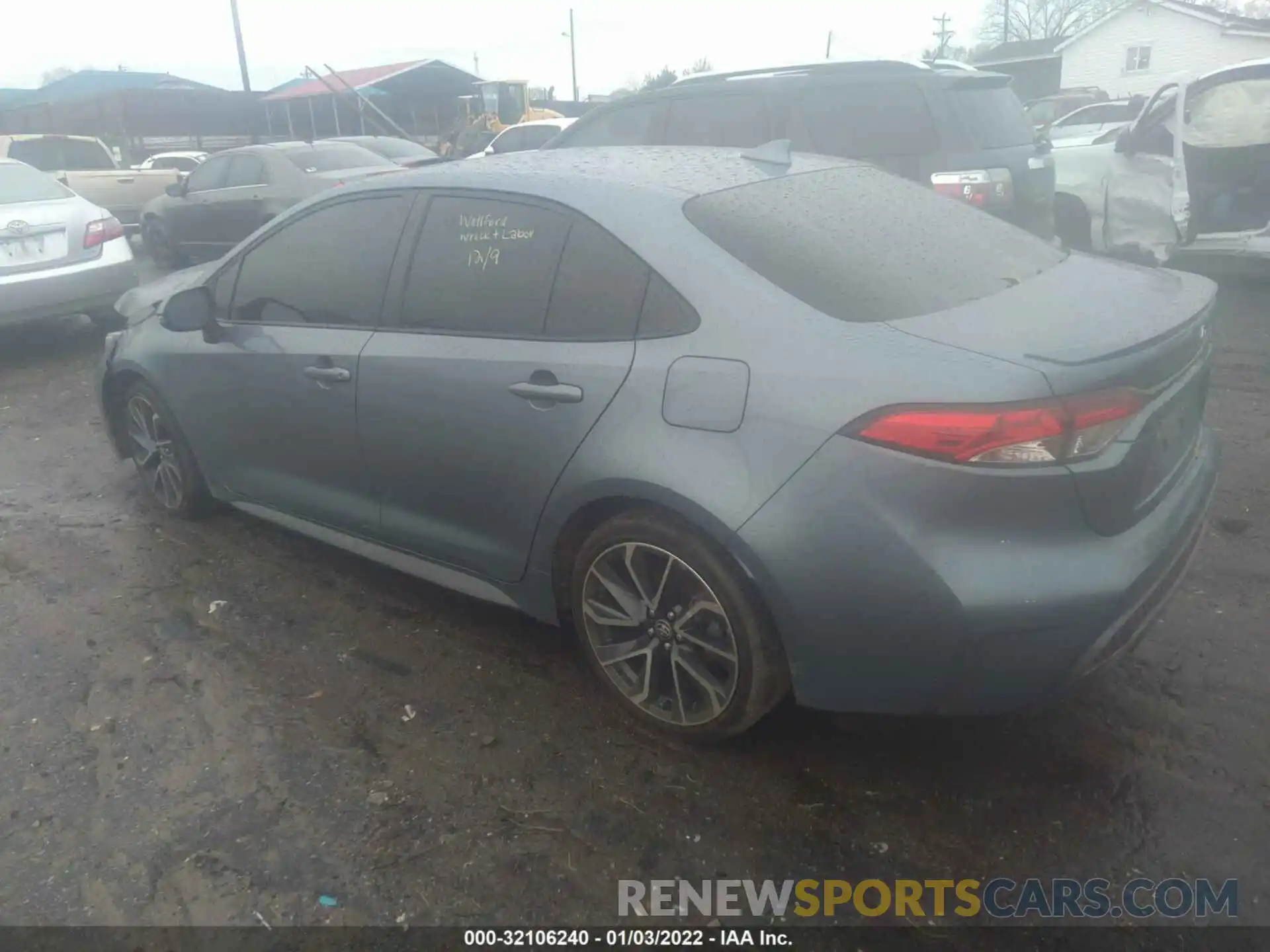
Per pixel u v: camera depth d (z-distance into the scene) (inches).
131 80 1964.8
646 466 108.6
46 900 100.2
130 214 632.4
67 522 189.2
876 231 124.5
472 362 126.0
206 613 154.0
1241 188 322.3
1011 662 97.3
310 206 152.8
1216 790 109.4
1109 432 96.8
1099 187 353.7
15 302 304.7
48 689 135.6
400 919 97.0
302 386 147.4
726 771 115.3
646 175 128.6
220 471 171.2
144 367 175.8
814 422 99.3
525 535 126.1
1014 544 95.3
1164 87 333.4
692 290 110.5
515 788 113.7
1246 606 143.6
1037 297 114.3
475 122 914.7
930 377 95.7
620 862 103.2
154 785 116.0
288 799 113.0
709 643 113.3
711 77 320.8
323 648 143.5
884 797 110.6
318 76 852.0
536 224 125.4
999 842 104.1
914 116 277.0
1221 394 233.5
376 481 143.1
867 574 97.9
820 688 106.0
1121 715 122.0
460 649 142.2
